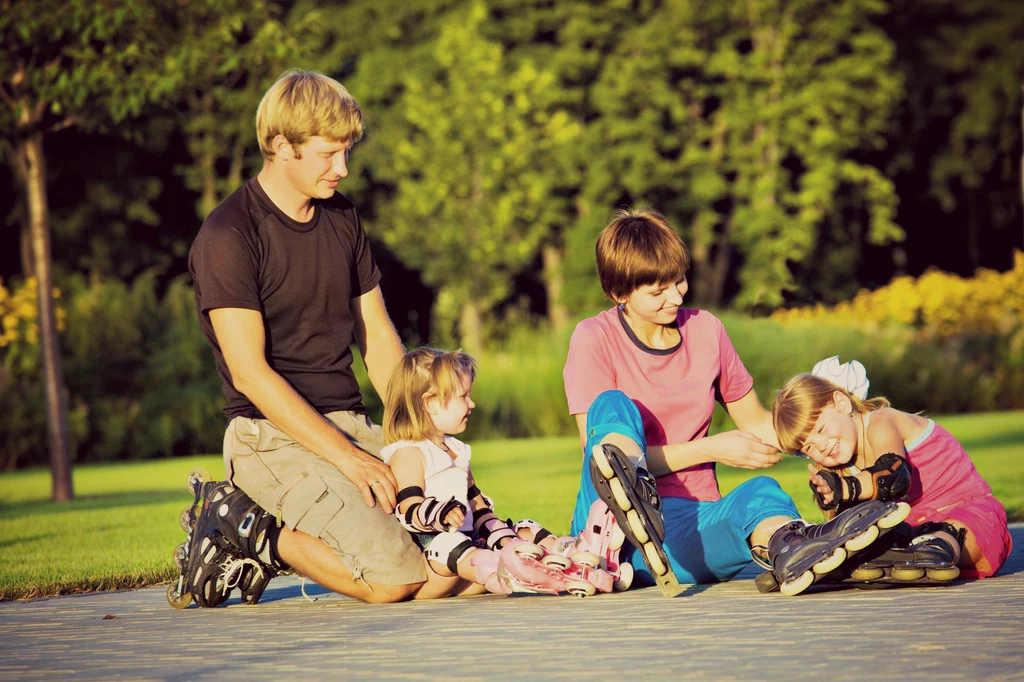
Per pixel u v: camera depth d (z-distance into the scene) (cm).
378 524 951
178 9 2612
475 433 4397
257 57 2716
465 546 943
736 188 7481
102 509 2266
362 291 1093
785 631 724
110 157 6706
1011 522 1457
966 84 8381
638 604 873
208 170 6228
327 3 7556
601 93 7294
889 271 9550
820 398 941
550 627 779
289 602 1006
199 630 842
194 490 1025
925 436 991
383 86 7456
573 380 1013
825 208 7631
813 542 864
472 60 6575
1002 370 4944
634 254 984
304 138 988
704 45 7525
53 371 2742
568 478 2456
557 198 7381
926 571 884
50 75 2552
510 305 8562
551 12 7531
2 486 3231
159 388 4488
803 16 7450
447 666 657
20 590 1117
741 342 4291
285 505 962
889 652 643
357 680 628
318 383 1031
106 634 838
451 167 6525
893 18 8456
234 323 980
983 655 627
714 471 1037
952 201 8788
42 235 2748
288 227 1018
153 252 7156
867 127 7719
